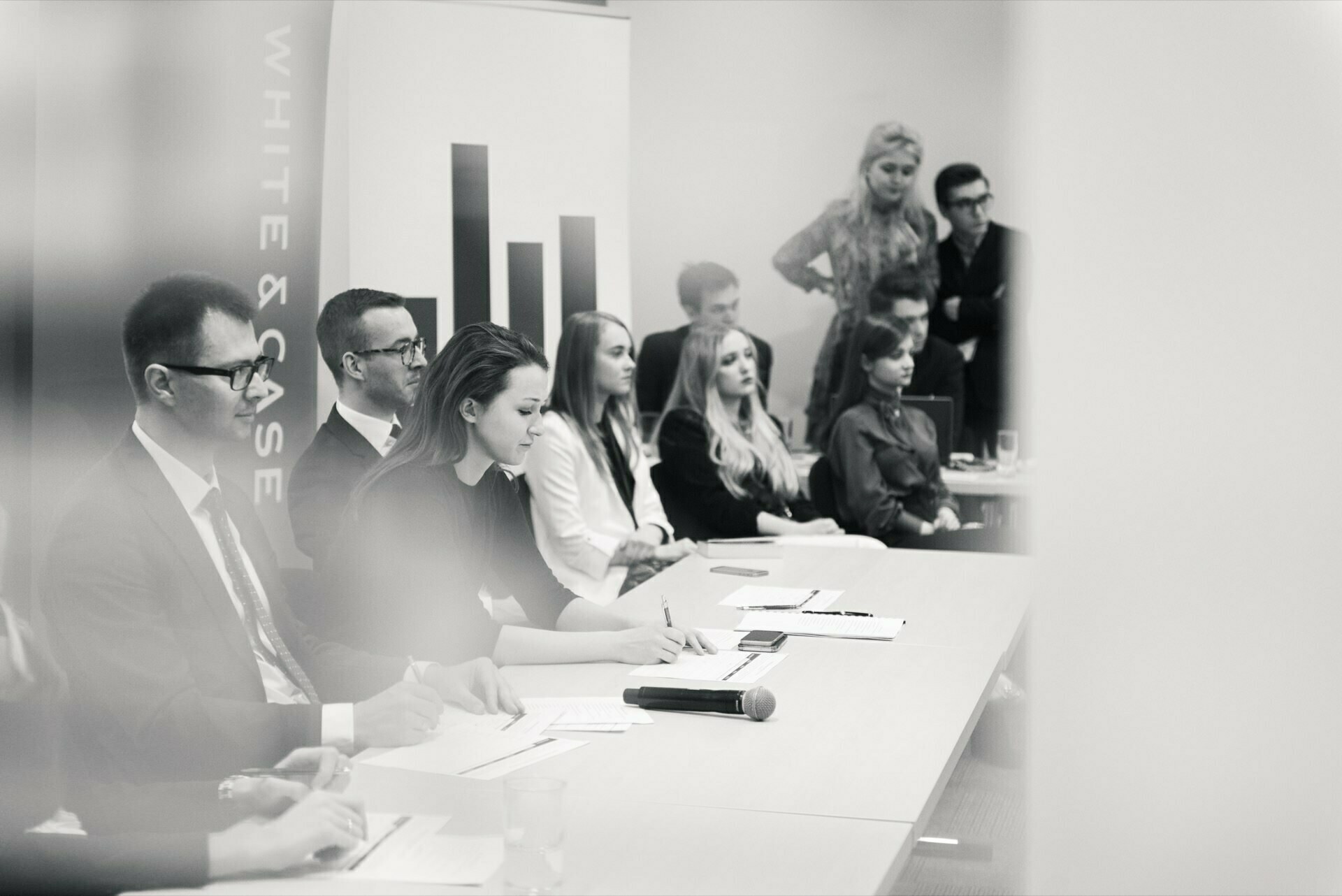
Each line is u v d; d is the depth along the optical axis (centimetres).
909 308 678
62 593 195
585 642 267
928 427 612
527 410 273
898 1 703
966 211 698
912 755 206
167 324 212
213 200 367
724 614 319
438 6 424
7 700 209
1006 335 693
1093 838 465
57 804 198
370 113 414
